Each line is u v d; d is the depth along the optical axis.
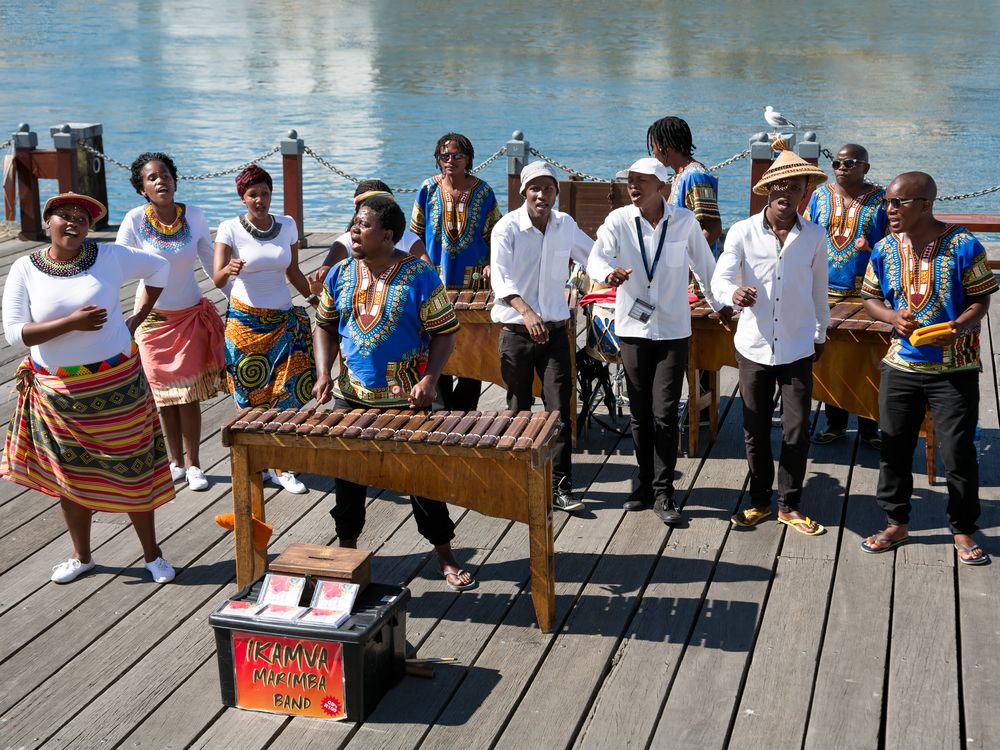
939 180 16.75
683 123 5.79
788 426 5.13
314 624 3.77
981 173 17.23
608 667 4.16
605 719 3.85
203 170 17.67
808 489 5.69
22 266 4.49
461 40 36.72
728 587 4.71
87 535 4.84
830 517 5.36
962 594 4.62
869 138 20.00
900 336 4.84
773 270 5.00
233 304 5.66
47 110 23.06
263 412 4.49
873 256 4.88
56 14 46.19
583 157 18.48
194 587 4.79
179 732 3.79
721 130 20.64
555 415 4.40
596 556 5.01
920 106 23.62
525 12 45.88
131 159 18.39
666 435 5.25
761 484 5.26
